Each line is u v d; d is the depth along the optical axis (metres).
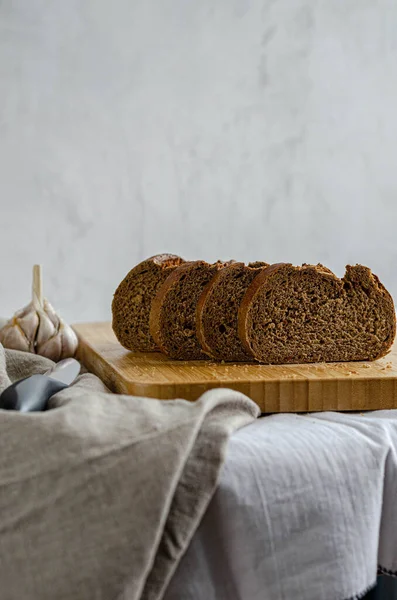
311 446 0.92
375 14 2.58
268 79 2.52
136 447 0.83
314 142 2.57
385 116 2.61
